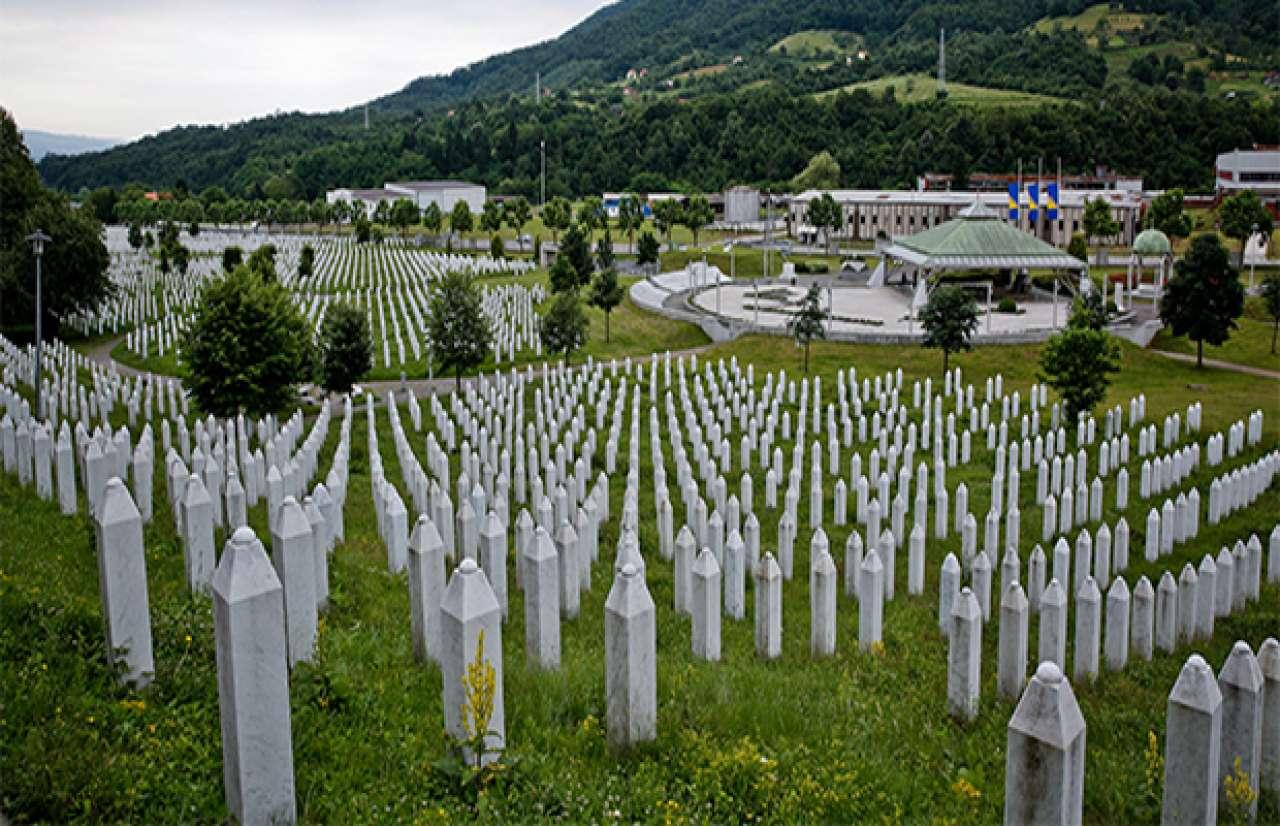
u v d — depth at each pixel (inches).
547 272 3489.2
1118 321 2404.0
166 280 3287.4
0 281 2300.7
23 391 1488.7
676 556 692.7
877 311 2842.0
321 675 410.3
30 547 628.7
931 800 380.8
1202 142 5772.6
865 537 967.0
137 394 1400.1
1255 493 1123.9
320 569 569.6
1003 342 2176.4
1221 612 745.6
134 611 398.9
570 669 481.7
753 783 363.9
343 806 325.7
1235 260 3609.7
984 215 3019.2
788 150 6737.2
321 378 1600.6
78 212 2556.6
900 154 6259.8
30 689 372.5
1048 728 293.4
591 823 328.8
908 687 546.9
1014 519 900.0
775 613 591.5
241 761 307.7
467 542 718.5
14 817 299.1
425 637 476.4
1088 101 6815.9
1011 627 546.9
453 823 319.0
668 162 7175.2
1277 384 1868.8
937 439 1213.1
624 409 1560.0
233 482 658.8
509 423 1294.3
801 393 1706.4
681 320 2645.2
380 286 3221.0
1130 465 1298.0
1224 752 368.8
